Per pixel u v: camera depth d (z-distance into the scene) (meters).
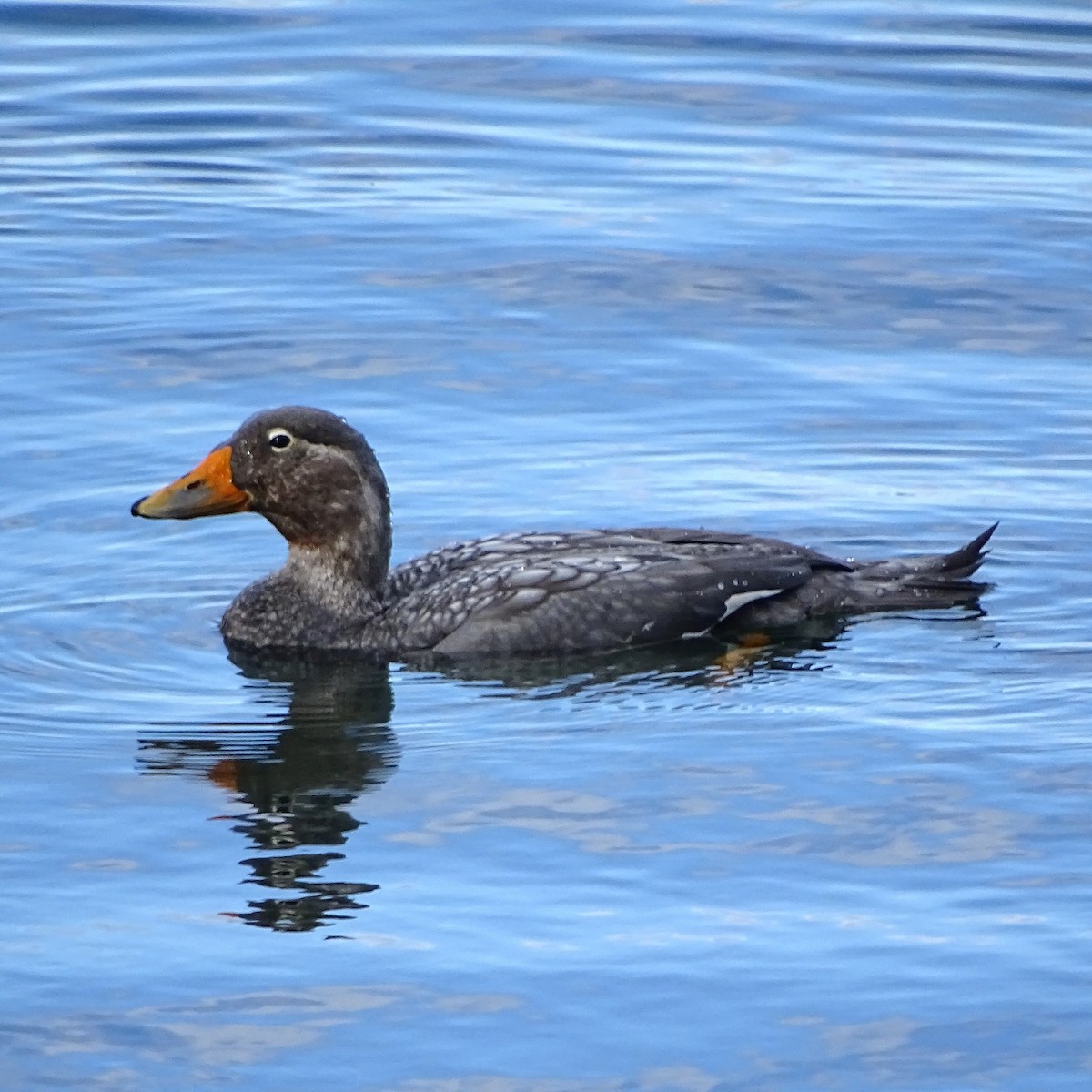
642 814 11.59
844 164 24.03
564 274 21.22
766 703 13.30
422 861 11.09
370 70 26.70
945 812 11.56
